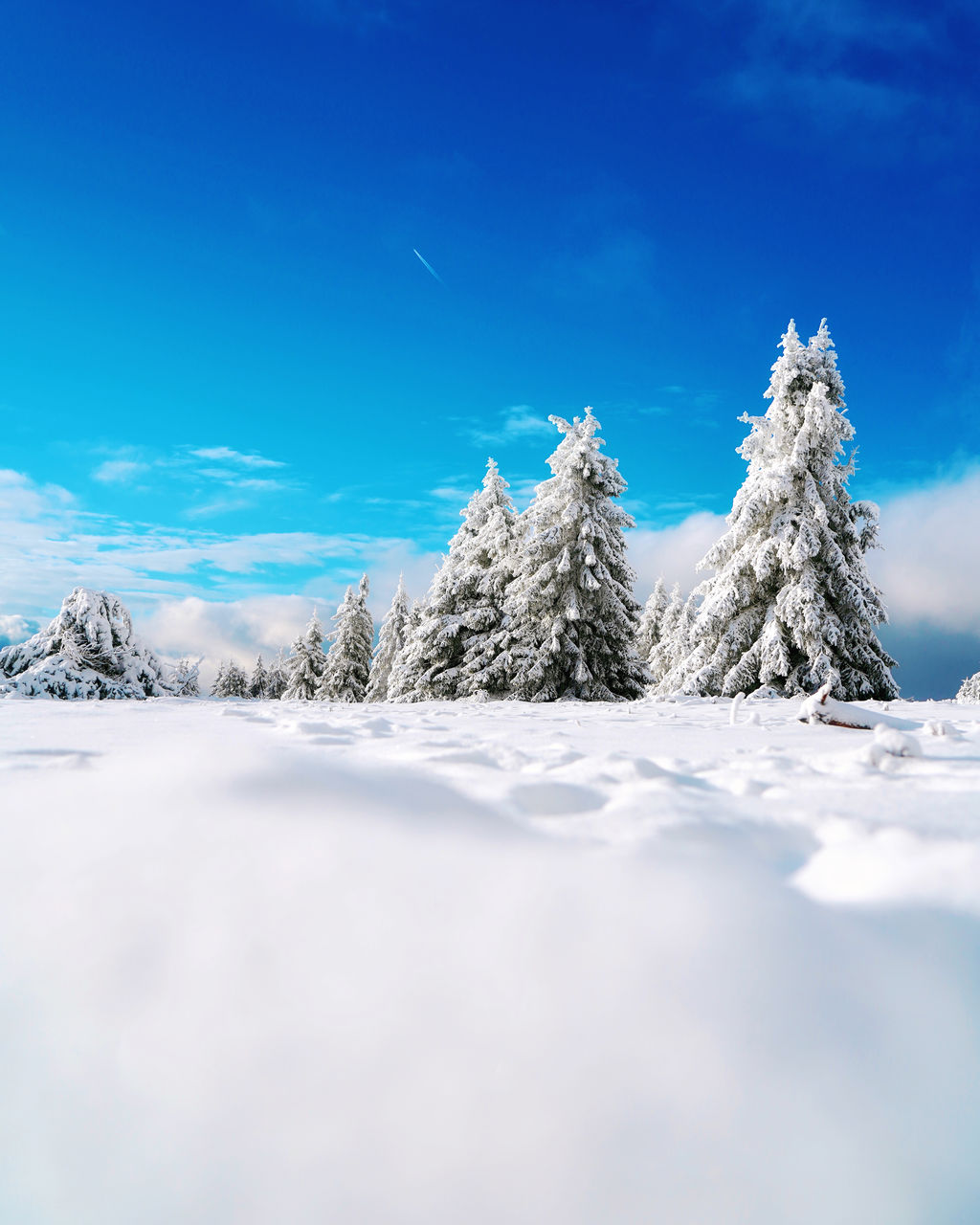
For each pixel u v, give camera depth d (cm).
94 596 1545
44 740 362
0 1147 100
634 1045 108
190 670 2598
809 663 1647
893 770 286
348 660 4100
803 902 148
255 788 197
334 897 144
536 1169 94
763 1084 102
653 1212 89
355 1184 93
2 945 134
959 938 131
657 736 471
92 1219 92
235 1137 99
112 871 156
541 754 307
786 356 1773
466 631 2642
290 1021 115
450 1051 108
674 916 137
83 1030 115
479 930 133
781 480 1698
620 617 2233
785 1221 88
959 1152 95
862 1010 114
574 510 2173
